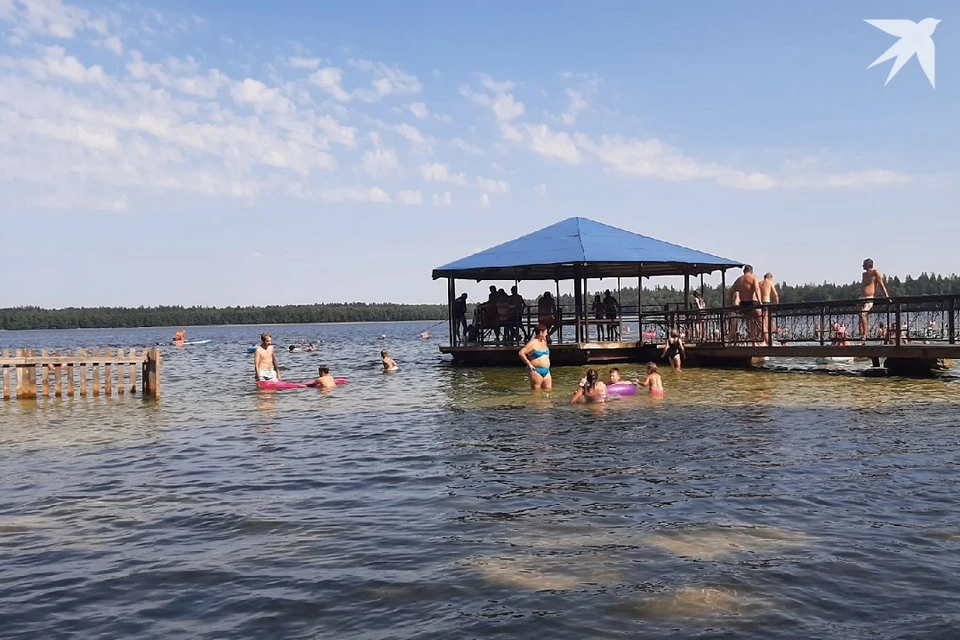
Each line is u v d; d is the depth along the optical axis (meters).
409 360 34.34
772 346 21.30
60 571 6.02
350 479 9.10
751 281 22.66
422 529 6.86
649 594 5.13
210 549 6.49
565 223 29.23
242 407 17.02
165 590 5.55
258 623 4.90
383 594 5.30
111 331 196.75
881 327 19.92
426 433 12.31
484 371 24.84
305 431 13.04
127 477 9.59
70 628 4.93
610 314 29.50
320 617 4.96
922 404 13.73
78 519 7.58
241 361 38.97
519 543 6.34
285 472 9.63
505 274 31.34
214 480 9.29
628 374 21.47
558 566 5.73
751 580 5.33
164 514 7.70
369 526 7.02
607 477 8.70
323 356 41.59
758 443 10.46
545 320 27.12
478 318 28.11
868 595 5.02
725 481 8.31
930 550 5.86
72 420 15.26
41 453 11.45
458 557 6.02
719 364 23.83
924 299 18.16
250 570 5.91
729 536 6.36
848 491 7.72
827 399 14.73
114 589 5.60
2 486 9.17
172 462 10.54
